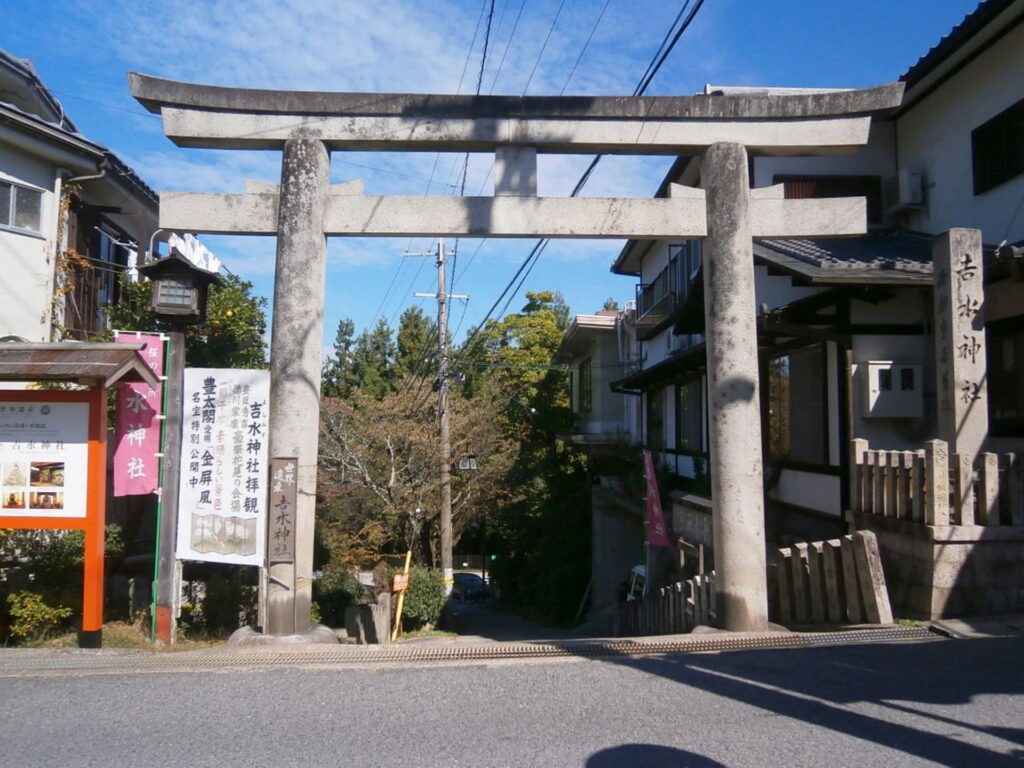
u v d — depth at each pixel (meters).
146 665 5.91
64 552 8.02
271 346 6.93
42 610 7.12
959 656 5.49
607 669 5.57
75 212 12.73
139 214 14.80
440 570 19.56
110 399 9.91
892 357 8.96
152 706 4.82
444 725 4.39
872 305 9.01
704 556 10.08
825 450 9.42
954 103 10.95
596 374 22.30
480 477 21.58
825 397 9.44
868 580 6.58
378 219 6.97
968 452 7.04
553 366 24.64
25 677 5.55
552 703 4.76
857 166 12.38
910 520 6.86
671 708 4.62
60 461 6.74
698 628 7.07
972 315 7.16
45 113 14.02
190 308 7.19
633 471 16.28
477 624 19.11
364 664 5.84
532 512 22.45
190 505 7.20
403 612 16.58
